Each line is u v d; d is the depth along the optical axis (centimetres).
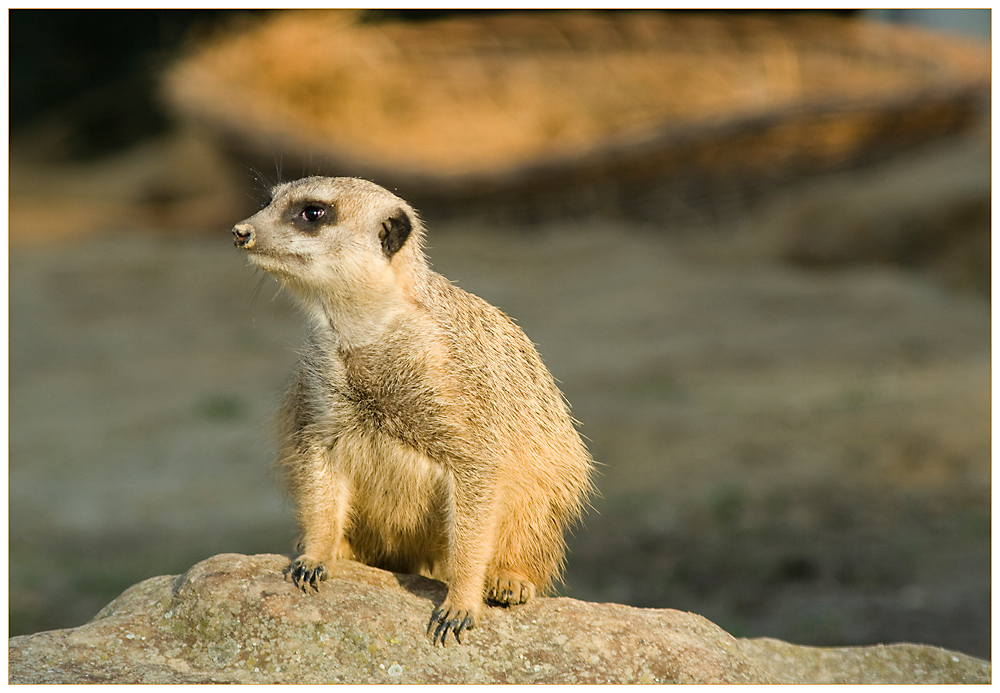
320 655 605
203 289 2956
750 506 1439
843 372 2006
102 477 1684
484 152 3831
